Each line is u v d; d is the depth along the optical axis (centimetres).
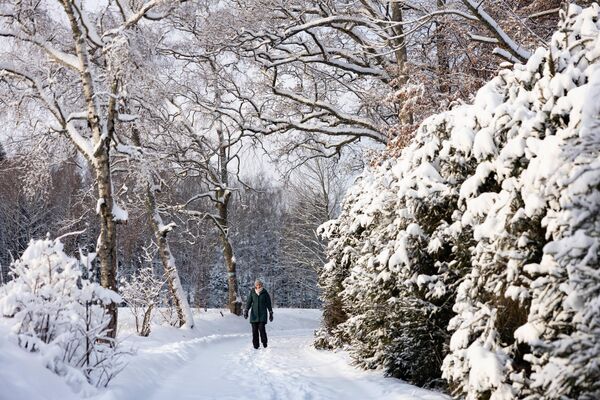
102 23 1259
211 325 2108
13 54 1105
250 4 1489
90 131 1252
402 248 646
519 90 497
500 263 426
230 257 2572
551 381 332
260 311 1258
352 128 1664
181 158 2038
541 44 995
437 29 1430
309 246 3450
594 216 325
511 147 450
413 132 991
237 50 1593
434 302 627
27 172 1275
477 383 407
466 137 551
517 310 416
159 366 779
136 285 1530
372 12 1588
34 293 525
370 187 979
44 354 476
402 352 650
